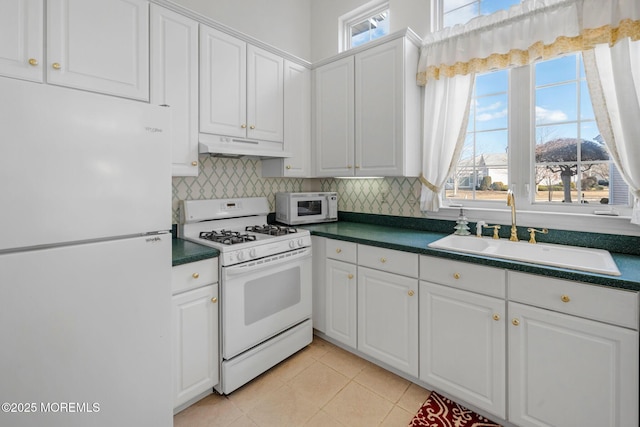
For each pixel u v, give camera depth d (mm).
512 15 1846
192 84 1913
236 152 2096
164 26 1783
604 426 1250
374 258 2006
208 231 2258
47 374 1072
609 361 1229
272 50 2391
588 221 1716
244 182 2602
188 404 1724
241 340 1861
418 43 2236
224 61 2084
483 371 1568
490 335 1535
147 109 1282
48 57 1382
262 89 2332
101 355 1188
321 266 2342
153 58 1735
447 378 1706
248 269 1861
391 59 2166
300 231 2289
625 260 1484
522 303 1434
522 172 1965
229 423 1615
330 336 2314
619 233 1633
